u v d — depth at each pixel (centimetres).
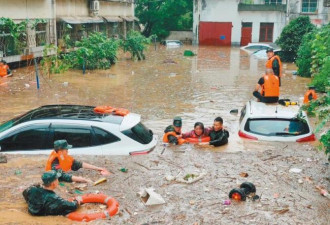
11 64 2384
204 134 962
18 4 2402
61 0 2909
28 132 820
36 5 2586
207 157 846
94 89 1817
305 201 637
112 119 857
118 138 831
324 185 700
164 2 5206
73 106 928
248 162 817
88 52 2392
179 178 713
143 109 1441
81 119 832
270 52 1426
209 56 3469
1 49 2272
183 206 614
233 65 2839
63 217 573
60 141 714
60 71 2273
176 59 3206
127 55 3459
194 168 776
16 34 2302
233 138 1004
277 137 972
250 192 657
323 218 582
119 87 1886
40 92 1702
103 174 730
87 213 582
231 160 827
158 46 4619
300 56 2375
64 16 2961
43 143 820
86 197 612
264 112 1015
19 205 603
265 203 626
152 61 3050
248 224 560
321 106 792
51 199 576
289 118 988
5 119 1247
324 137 728
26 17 2491
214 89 1870
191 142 948
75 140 823
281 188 686
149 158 823
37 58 2605
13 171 730
